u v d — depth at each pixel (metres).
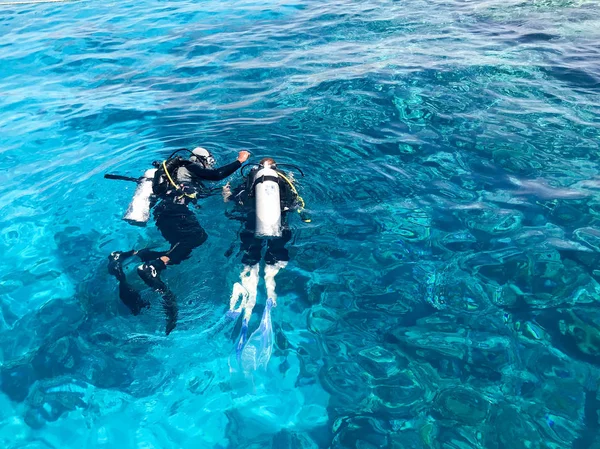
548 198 4.04
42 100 6.79
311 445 2.36
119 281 3.35
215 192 4.31
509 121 5.33
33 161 5.16
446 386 2.58
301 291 3.28
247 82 7.05
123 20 10.55
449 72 6.73
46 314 3.21
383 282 3.31
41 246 3.84
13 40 9.38
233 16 10.55
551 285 3.16
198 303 3.22
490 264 3.38
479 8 10.09
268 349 2.88
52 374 2.80
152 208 4.15
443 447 2.28
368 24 9.43
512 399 2.47
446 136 5.11
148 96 6.81
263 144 5.16
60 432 2.49
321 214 4.01
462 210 3.97
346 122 5.55
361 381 2.65
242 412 2.54
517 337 2.82
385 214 3.97
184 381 2.73
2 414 2.59
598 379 2.54
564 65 6.83
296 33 9.13
